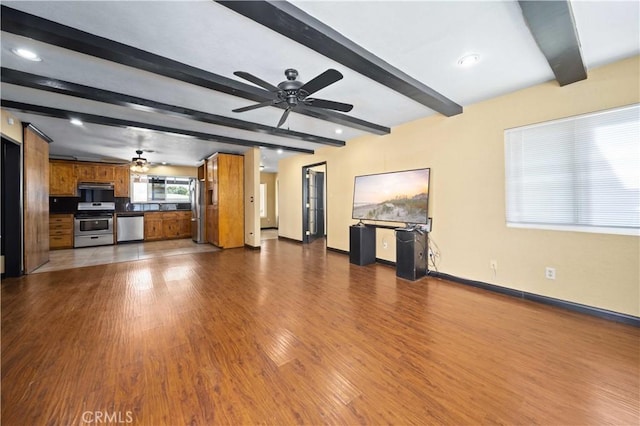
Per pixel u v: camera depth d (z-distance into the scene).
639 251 2.41
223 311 2.78
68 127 4.31
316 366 1.87
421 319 2.59
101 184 7.13
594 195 2.63
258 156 6.25
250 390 1.64
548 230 2.92
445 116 3.80
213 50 2.22
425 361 1.92
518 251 3.15
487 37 2.06
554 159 2.87
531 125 3.00
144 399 1.56
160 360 1.93
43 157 4.78
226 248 6.49
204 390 1.64
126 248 6.53
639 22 1.91
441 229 3.91
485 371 1.81
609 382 1.68
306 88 2.29
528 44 2.16
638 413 1.44
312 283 3.72
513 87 3.01
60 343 2.15
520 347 2.09
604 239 2.58
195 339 2.22
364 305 2.94
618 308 2.51
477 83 2.90
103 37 2.02
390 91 3.11
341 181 5.75
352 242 4.86
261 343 2.16
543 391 1.61
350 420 1.42
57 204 6.72
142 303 2.99
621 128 2.47
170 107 3.45
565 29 1.84
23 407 1.49
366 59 2.22
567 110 2.76
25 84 2.60
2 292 3.35
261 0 1.56
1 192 3.95
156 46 2.14
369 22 1.87
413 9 1.75
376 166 4.91
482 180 3.44
